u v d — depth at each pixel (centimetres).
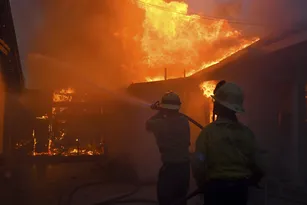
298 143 736
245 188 319
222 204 316
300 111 737
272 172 771
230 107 324
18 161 862
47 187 841
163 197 467
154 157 920
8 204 681
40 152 986
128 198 745
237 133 324
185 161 471
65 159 901
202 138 326
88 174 1029
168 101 484
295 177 736
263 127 809
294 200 656
